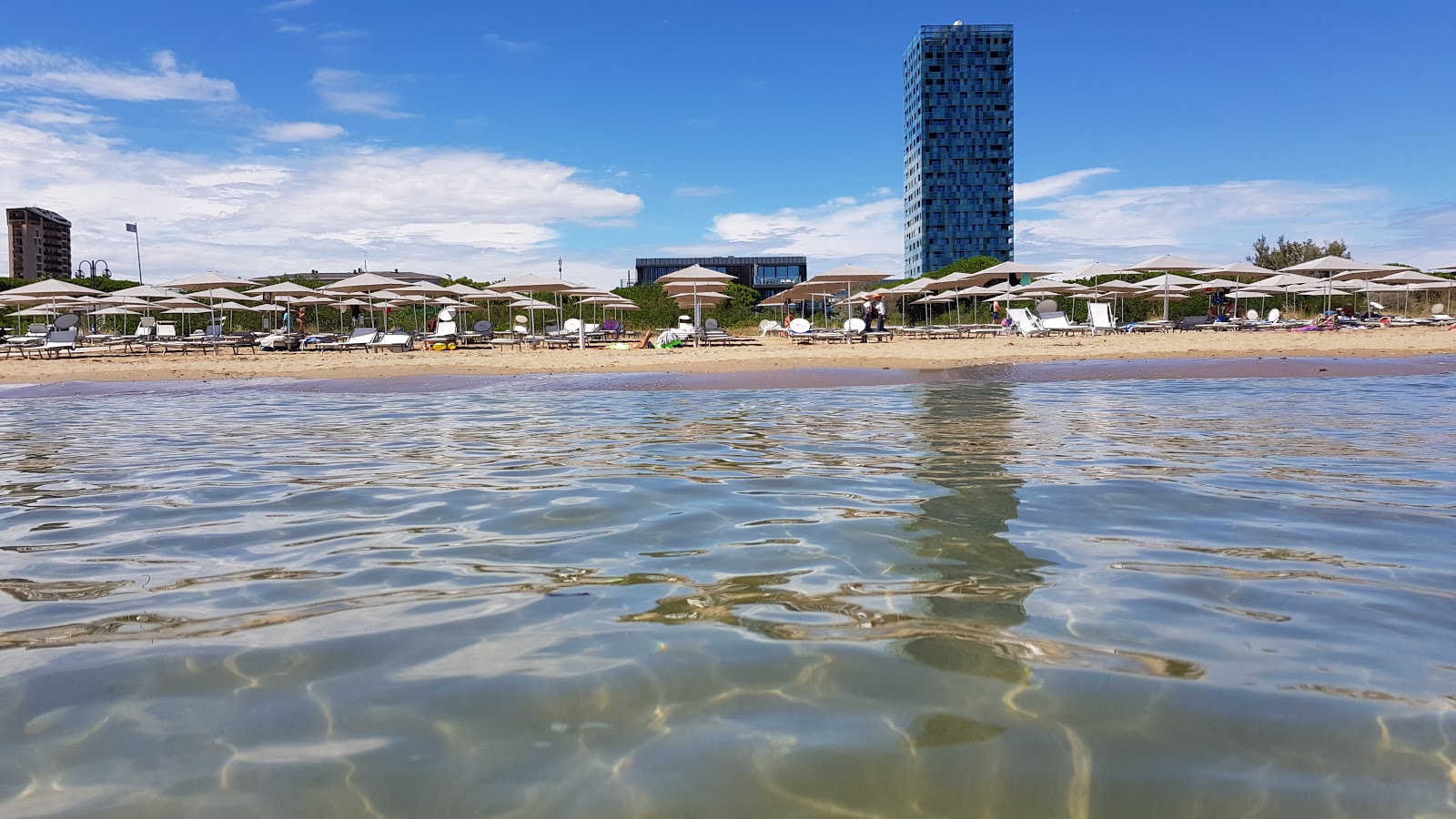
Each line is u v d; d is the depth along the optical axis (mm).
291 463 5488
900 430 6801
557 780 1581
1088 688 1932
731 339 25688
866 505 3932
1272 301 35688
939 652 2158
